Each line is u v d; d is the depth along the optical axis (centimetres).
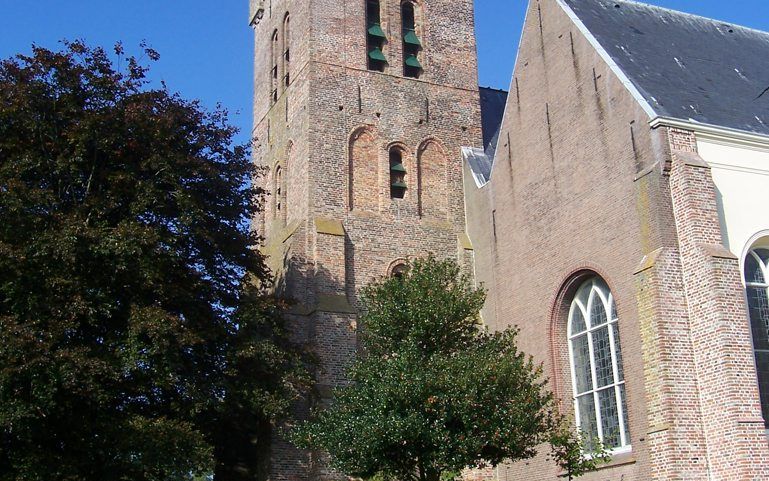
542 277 2923
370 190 3384
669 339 2303
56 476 2209
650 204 2445
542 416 2297
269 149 3828
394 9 3681
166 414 2508
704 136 2519
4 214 2273
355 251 3253
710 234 2362
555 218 2895
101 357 2266
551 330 2844
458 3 3825
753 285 2502
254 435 3102
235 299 2725
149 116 2562
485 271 3278
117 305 2441
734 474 2159
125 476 2425
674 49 3045
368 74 3522
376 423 2134
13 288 2248
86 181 2533
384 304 2433
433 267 2550
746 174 2542
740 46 3306
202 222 2609
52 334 2169
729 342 2228
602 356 2670
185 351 2541
